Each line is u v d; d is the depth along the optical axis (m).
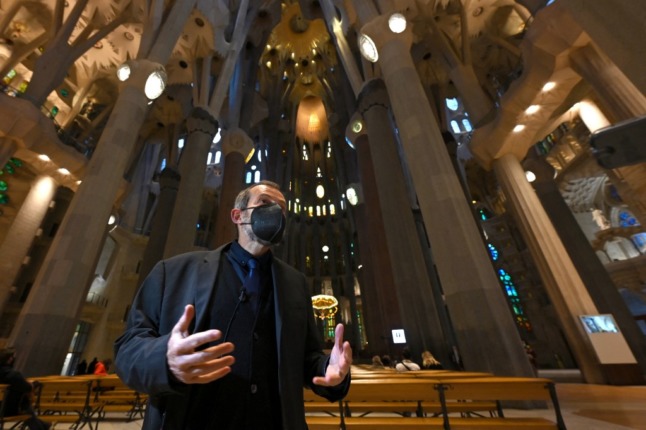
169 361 0.68
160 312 1.04
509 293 26.97
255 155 35.59
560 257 11.36
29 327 7.19
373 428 3.19
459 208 7.27
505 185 13.29
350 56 17.14
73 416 4.57
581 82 11.81
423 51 20.56
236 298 1.10
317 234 37.78
